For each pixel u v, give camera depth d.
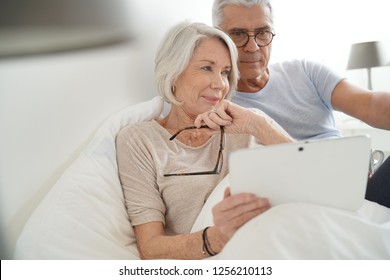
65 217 0.79
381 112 1.20
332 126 1.46
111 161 0.96
